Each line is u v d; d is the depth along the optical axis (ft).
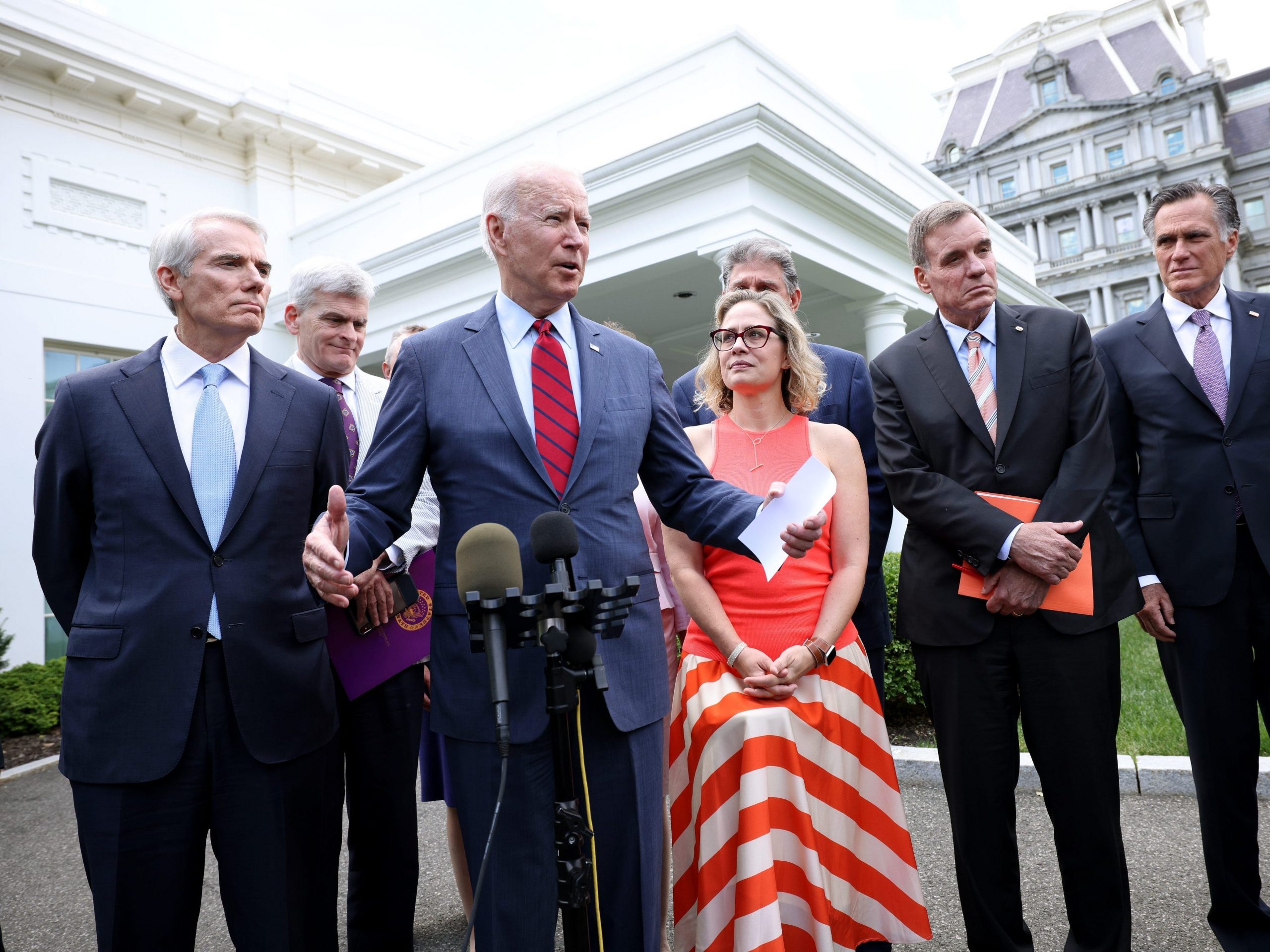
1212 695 8.32
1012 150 185.57
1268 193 177.68
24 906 12.14
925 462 8.27
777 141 26.89
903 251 35.68
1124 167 174.81
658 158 28.17
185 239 6.83
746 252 9.86
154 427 6.74
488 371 6.70
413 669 9.06
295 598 7.02
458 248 34.63
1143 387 8.91
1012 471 7.86
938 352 8.43
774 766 7.08
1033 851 11.16
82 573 6.95
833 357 10.03
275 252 43.27
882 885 7.38
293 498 7.15
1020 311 8.42
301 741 6.79
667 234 28.73
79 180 36.14
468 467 6.51
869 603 9.21
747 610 7.82
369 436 10.27
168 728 6.26
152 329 37.63
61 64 34.86
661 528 10.08
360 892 8.76
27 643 32.07
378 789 8.71
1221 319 8.92
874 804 7.54
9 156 34.04
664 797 7.57
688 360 50.39
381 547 6.41
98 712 6.24
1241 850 8.26
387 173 47.83
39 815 17.07
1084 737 7.41
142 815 6.21
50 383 34.71
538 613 5.07
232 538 6.75
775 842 6.95
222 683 6.56
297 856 6.73
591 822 6.31
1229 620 8.29
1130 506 8.97
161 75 38.22
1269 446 8.29
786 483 8.19
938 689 7.92
